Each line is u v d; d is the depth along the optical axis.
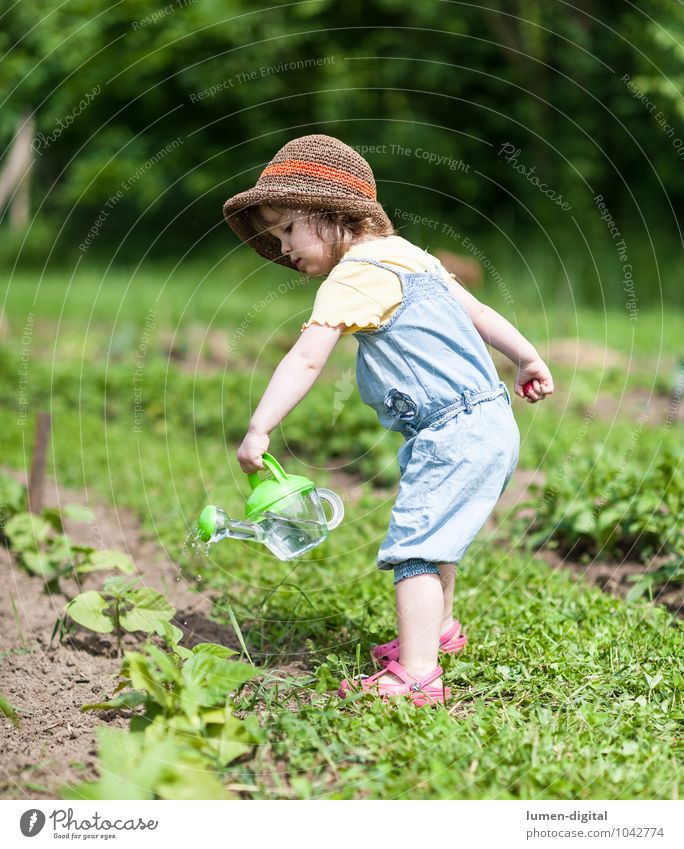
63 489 5.43
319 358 2.79
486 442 2.82
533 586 3.73
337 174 3.00
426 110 15.02
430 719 2.57
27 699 2.85
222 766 2.30
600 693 2.76
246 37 14.34
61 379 7.82
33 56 14.70
